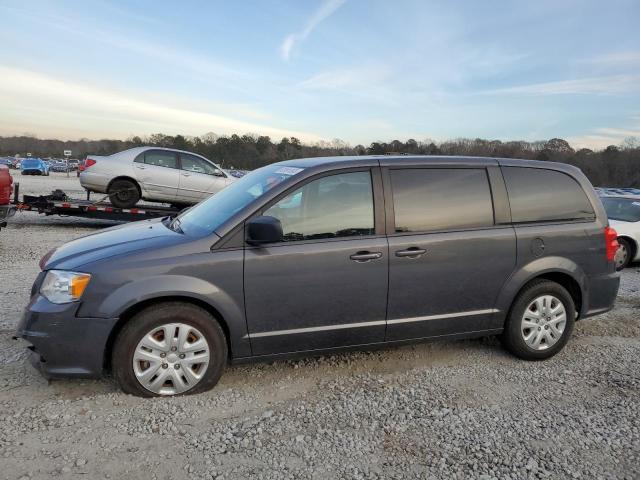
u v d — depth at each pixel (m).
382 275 3.62
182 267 3.23
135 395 3.27
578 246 4.23
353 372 3.87
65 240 9.35
